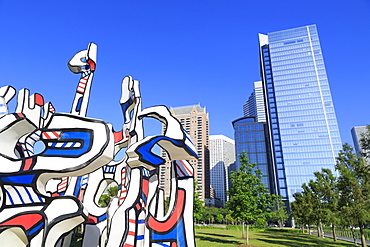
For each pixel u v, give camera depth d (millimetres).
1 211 4848
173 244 6379
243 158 20891
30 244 4859
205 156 105750
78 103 10711
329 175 24812
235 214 19453
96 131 5477
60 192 10422
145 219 6383
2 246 4812
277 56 96188
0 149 5254
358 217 16453
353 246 20125
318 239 26938
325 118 84000
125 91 10648
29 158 5199
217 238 23438
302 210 31281
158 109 7266
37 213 5055
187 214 6738
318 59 91312
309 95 87938
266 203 21453
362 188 16953
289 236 30141
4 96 11250
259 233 34844
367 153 16281
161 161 6582
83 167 5234
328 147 80750
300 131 84625
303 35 95938
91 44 11586
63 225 5223
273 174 92000
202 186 99312
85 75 11305
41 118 11203
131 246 5820
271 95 96188
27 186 5125
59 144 5379
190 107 122750
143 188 6742
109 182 10336
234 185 20375
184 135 6836
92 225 8398
